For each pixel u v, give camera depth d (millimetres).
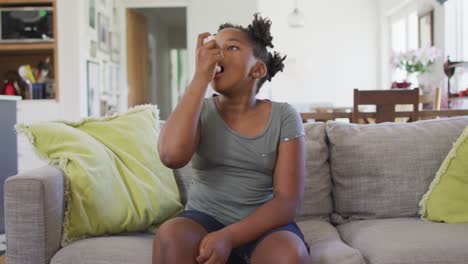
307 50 8352
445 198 1663
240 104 1307
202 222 1217
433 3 5957
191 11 5898
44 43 4613
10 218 1312
